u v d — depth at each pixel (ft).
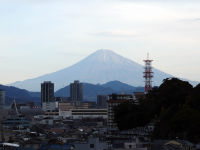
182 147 595.88
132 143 548.72
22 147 554.05
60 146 512.63
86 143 513.04
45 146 524.11
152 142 608.19
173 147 586.45
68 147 509.76
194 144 613.93
